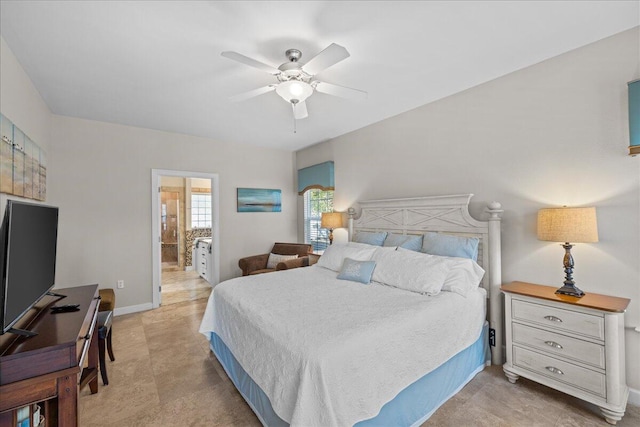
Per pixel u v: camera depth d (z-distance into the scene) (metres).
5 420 1.18
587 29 1.91
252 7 1.64
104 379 2.22
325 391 1.27
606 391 1.74
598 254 2.06
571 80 2.18
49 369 1.19
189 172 4.38
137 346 2.89
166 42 1.99
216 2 1.60
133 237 3.91
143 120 3.67
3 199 1.89
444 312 1.96
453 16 1.75
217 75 2.46
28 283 1.51
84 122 3.58
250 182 5.03
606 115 2.02
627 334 1.92
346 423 1.31
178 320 3.61
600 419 1.79
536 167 2.36
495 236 2.45
